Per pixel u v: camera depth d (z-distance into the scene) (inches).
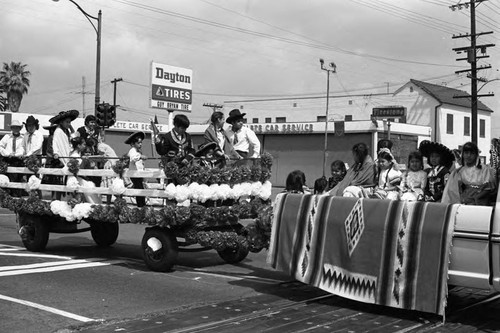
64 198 408.5
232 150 389.1
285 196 292.0
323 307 269.0
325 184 350.3
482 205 251.1
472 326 237.9
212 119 389.1
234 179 343.9
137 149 460.1
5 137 454.6
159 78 1079.0
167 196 335.9
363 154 302.0
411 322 243.0
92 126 456.1
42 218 417.7
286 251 286.0
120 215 356.5
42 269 355.9
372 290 251.8
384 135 1733.5
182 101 1128.8
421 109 2118.6
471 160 262.1
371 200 257.9
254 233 317.1
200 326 233.5
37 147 443.8
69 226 426.6
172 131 369.4
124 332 224.8
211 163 360.5
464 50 1323.8
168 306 268.7
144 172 350.0
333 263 267.4
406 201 248.8
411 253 242.5
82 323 237.6
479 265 227.0
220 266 381.4
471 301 284.0
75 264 375.9
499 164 253.9
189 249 359.9
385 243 250.2
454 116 2132.1
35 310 258.5
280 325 235.9
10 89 2364.7
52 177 412.8
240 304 273.3
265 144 1955.0
